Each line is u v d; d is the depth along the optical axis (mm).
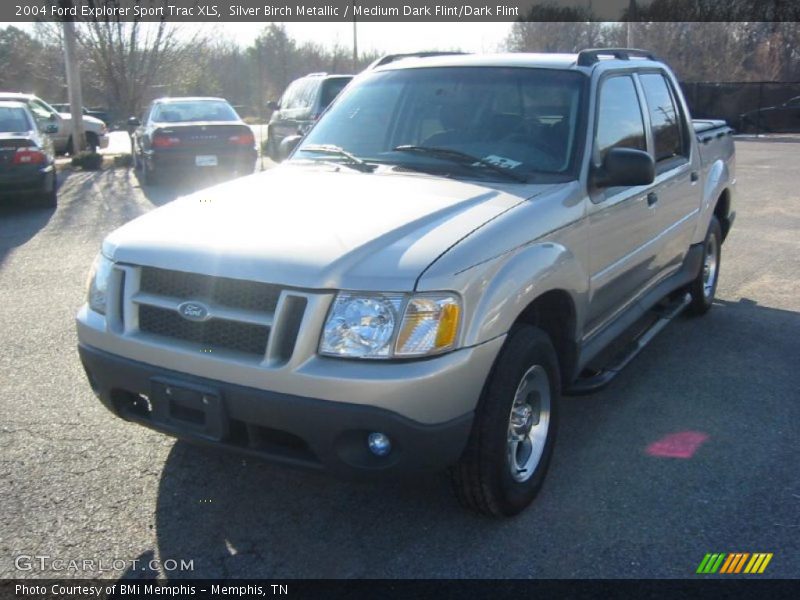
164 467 4051
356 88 5047
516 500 3543
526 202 3697
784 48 39156
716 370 5480
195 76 28688
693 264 6117
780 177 16219
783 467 4086
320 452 3072
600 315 4523
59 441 4316
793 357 5742
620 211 4402
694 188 5875
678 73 38812
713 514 3637
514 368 3355
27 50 41531
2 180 11391
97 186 14859
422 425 3033
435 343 3035
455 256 3164
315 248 3166
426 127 4516
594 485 3906
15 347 5812
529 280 3385
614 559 3303
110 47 23234
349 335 3010
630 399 4980
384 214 3475
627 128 4754
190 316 3232
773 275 8125
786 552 3344
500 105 4449
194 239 3381
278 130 17453
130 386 3414
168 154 13852
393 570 3252
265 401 3059
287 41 48531
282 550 3385
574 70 4484
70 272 8109
